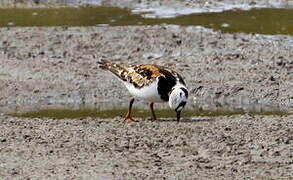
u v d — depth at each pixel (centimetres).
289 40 2203
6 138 1412
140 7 2714
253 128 1455
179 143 1362
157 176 1188
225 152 1311
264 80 1875
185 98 1495
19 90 1870
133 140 1385
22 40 2256
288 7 2641
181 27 2362
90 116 1666
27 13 2644
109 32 2311
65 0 2858
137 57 2094
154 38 2239
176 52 2127
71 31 2338
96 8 2716
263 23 2412
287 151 1311
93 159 1279
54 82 1912
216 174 1199
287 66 1970
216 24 2411
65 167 1241
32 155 1309
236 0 2748
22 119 1585
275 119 1527
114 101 1820
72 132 1449
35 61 2072
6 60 2081
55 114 1694
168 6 2705
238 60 2034
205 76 1920
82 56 2112
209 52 2112
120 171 1215
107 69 1638
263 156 1290
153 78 1511
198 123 1512
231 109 1728
